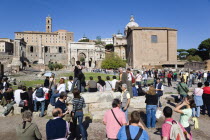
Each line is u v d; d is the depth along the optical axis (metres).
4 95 10.84
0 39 124.75
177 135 4.31
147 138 4.04
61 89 10.02
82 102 6.80
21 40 101.81
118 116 5.24
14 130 8.18
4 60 78.44
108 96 10.80
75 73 10.61
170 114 4.59
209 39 85.38
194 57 76.75
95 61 114.12
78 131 7.80
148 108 8.21
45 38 140.25
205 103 10.34
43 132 7.79
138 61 64.19
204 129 8.37
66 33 145.62
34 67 84.38
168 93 15.88
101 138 7.12
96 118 9.27
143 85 21.80
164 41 65.25
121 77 11.59
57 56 133.50
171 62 61.12
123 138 4.03
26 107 9.99
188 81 19.95
